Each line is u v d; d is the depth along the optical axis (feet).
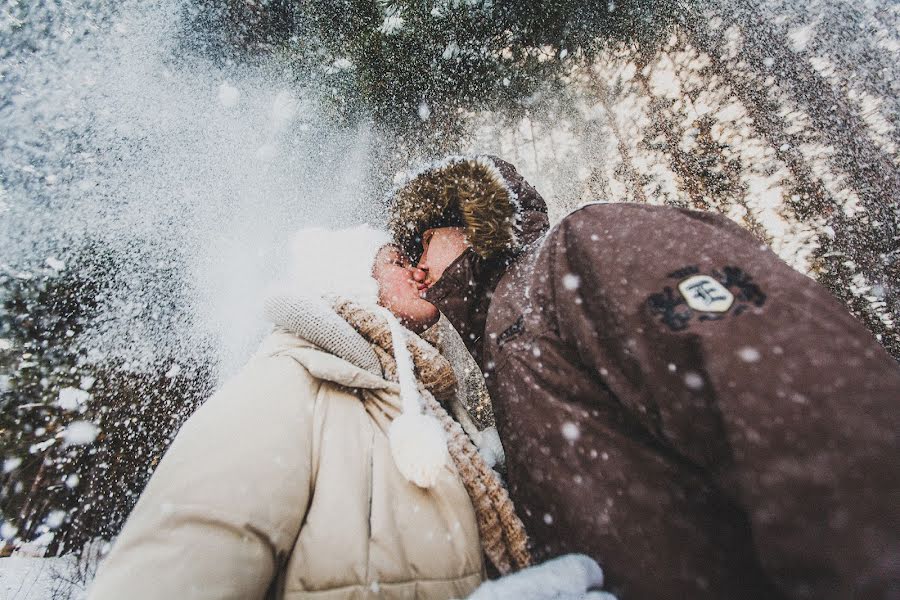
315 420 2.31
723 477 1.62
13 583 5.86
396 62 10.03
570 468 2.11
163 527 1.62
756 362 1.51
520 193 3.16
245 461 1.88
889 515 1.27
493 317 2.61
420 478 2.05
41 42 9.46
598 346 1.99
